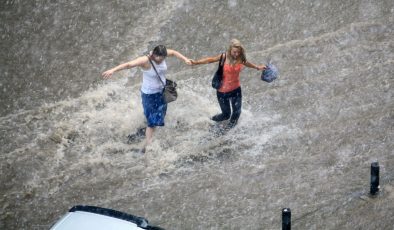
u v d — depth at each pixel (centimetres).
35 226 2106
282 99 2662
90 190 2245
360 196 2141
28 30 3102
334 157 2339
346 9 3134
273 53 2900
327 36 2983
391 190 2159
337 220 2042
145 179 2280
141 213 2127
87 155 2403
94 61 2912
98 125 2542
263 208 2122
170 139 2452
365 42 2941
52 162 2380
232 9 3159
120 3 3228
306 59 2864
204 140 2441
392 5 3139
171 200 2178
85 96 2714
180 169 2316
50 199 2216
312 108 2603
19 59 2953
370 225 2009
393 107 2572
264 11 3139
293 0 3200
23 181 2300
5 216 2150
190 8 3173
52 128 2544
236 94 2384
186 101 2645
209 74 2814
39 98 2730
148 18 3134
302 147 2398
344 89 2694
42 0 3266
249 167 2312
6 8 3225
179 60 2895
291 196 2166
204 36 3014
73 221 1775
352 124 2498
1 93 2767
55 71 2873
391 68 2789
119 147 2425
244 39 2989
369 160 2314
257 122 2534
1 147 2459
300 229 2014
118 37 3036
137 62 2203
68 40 3042
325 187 2195
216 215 2103
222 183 2242
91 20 3138
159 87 2278
